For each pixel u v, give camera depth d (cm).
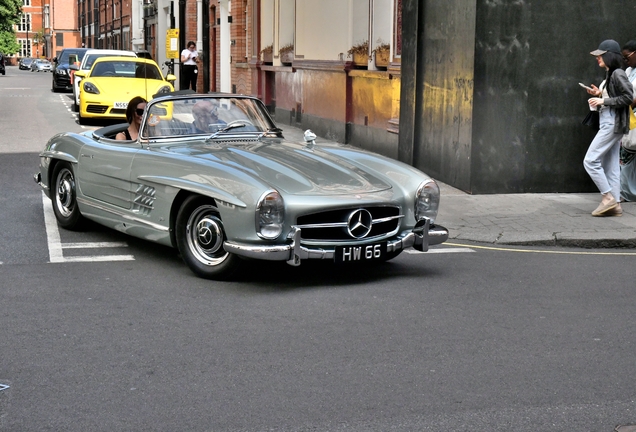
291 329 486
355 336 474
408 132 1180
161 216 618
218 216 583
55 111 2206
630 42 897
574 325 503
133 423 354
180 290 569
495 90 985
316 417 361
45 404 373
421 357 440
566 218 849
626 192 949
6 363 424
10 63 11081
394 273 633
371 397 384
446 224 816
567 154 1012
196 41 3319
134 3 4856
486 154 995
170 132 666
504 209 902
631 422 359
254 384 399
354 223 574
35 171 1125
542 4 984
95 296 552
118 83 1856
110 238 736
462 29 1007
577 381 407
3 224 788
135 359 432
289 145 675
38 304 531
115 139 743
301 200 558
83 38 7981
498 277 627
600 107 848
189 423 354
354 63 1447
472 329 492
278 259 550
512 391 393
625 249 754
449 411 369
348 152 674
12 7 8406
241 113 699
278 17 1953
